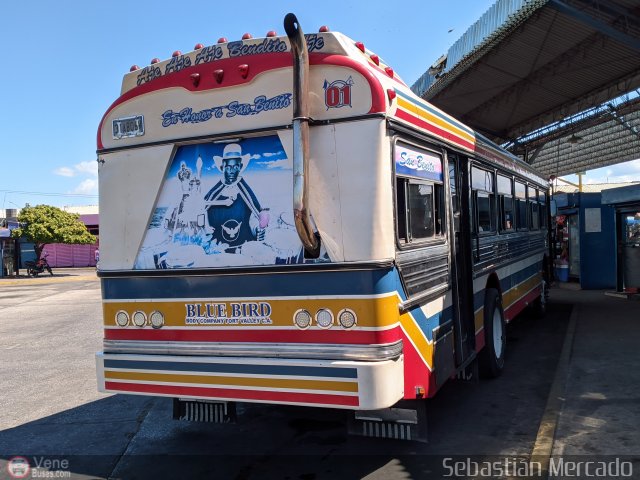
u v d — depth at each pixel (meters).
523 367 7.42
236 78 4.29
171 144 4.54
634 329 9.12
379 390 3.78
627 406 5.42
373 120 3.91
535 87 14.28
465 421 5.48
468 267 5.95
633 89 14.12
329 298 3.96
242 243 4.29
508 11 9.12
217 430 5.59
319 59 4.03
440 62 12.20
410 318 4.27
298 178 3.88
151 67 4.68
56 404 6.64
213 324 4.33
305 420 5.79
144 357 4.54
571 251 16.06
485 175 6.90
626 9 9.56
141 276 4.59
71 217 33.50
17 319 14.78
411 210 4.45
